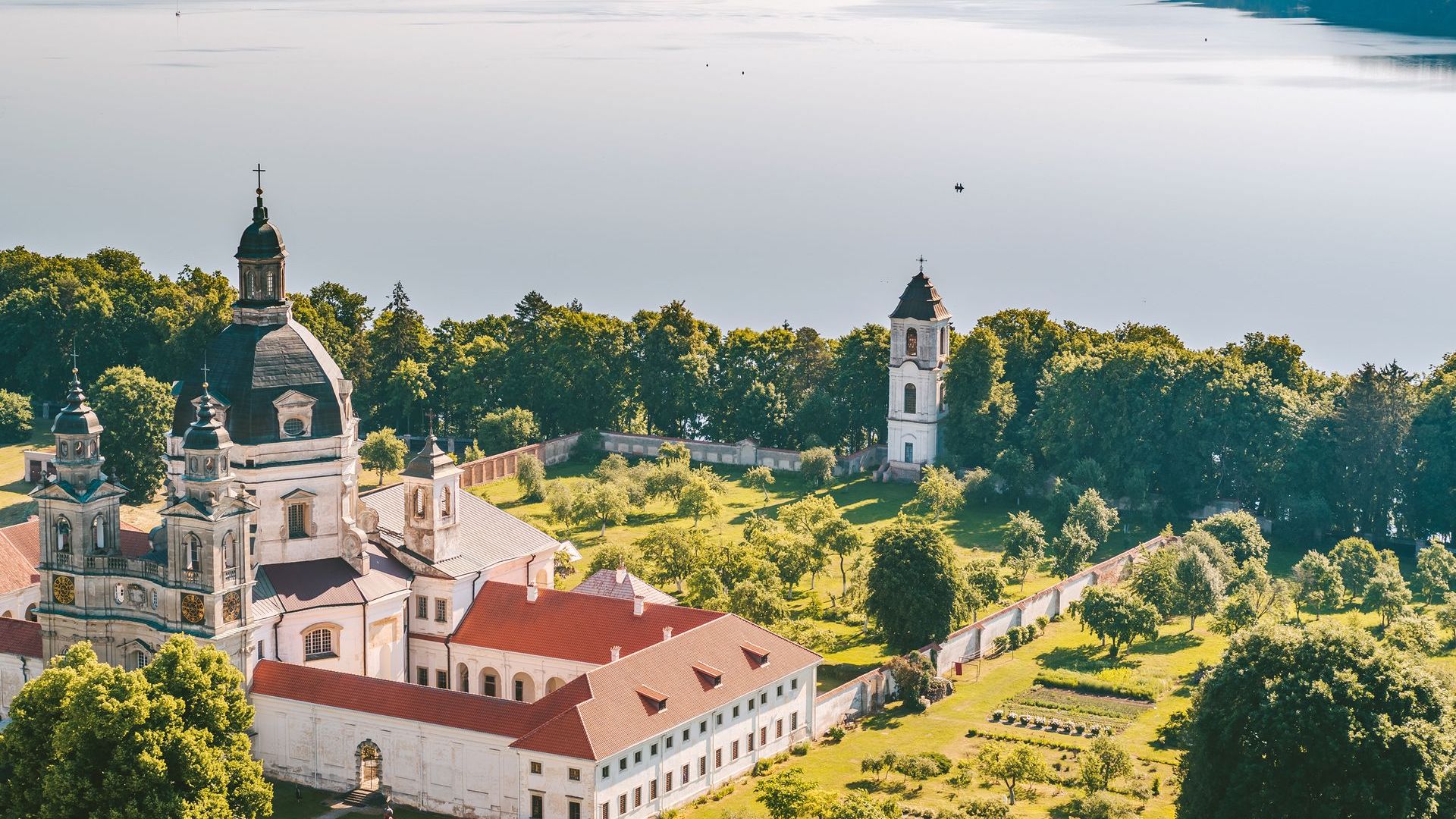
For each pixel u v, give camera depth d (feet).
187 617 587.68
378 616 634.02
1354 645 534.78
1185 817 535.19
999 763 578.66
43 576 608.60
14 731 526.98
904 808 568.00
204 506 577.43
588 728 546.26
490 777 560.20
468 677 647.97
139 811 507.30
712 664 599.98
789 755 624.59
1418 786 510.17
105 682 518.37
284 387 621.72
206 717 536.42
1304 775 513.04
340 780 586.04
